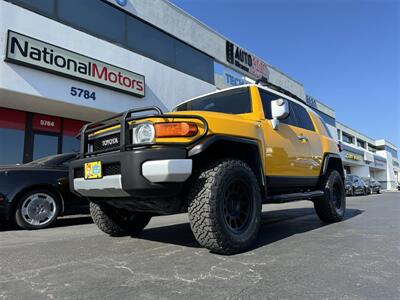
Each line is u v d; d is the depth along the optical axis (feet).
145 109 10.32
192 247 11.76
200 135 10.05
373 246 11.78
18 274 8.82
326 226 16.81
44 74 30.58
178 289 7.50
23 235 15.62
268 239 13.20
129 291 7.41
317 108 101.65
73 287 7.73
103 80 35.14
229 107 14.39
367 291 7.31
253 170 12.13
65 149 37.73
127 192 9.86
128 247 12.01
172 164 9.27
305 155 15.78
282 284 7.77
